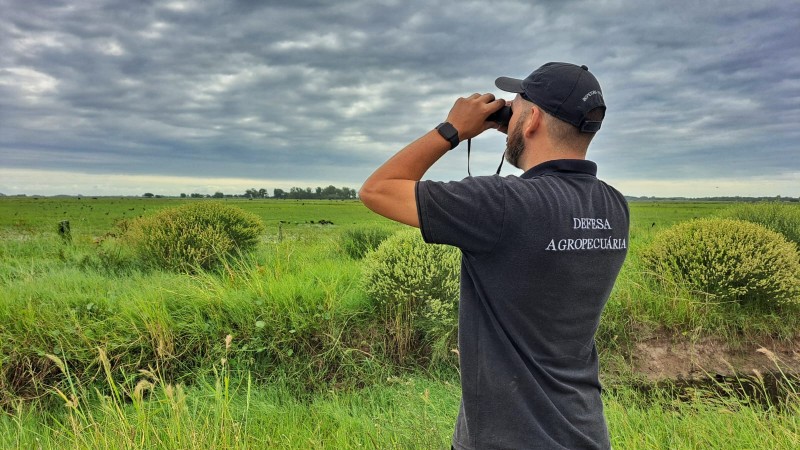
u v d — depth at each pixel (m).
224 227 8.46
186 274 6.65
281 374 5.04
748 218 9.87
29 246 10.38
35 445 3.77
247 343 5.18
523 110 1.52
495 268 1.38
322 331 5.35
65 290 5.90
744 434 3.57
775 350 6.18
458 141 1.50
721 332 6.23
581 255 1.40
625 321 6.25
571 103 1.44
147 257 8.14
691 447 3.42
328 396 4.90
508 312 1.41
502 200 1.33
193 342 5.16
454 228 1.33
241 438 3.25
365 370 5.23
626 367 5.77
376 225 10.53
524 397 1.41
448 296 5.55
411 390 4.74
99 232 14.27
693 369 5.92
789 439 3.41
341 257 8.84
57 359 3.06
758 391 5.49
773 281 6.39
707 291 6.56
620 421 3.90
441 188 1.33
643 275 7.12
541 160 1.50
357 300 5.80
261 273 6.33
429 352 5.51
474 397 1.48
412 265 5.63
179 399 3.03
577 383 1.49
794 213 9.66
